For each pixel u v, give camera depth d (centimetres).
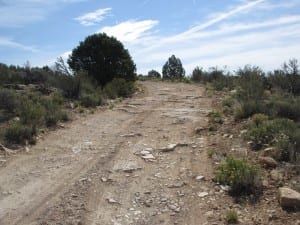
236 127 1170
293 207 636
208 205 683
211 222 620
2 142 1049
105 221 639
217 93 2131
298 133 930
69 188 777
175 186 775
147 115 1530
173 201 708
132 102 1888
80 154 1009
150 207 689
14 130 1095
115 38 2566
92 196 738
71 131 1252
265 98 1502
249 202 678
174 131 1240
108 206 695
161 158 963
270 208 646
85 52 2495
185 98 2022
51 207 691
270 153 870
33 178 834
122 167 896
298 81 1916
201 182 785
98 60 2478
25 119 1238
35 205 701
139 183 799
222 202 689
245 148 952
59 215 660
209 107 1661
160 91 2434
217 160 906
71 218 649
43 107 1412
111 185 791
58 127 1283
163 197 727
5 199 727
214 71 3344
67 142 1123
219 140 1074
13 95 1416
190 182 791
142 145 1082
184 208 679
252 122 1112
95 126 1331
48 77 2205
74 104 1658
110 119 1455
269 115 1223
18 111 1329
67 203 707
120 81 2216
